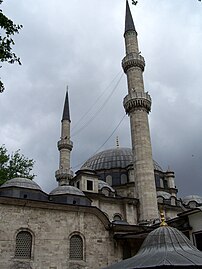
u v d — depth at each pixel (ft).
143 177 130.00
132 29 168.86
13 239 90.43
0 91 51.08
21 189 111.04
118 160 193.47
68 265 93.86
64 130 197.57
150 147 138.10
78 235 99.50
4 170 146.41
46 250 93.20
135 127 141.08
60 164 185.06
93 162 199.82
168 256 49.37
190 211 96.48
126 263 52.85
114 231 104.42
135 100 144.77
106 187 163.73
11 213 93.25
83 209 102.73
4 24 47.11
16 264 87.76
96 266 97.25
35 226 94.68
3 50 48.06
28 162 159.63
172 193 188.14
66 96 217.15
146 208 123.95
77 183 162.61
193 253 51.49
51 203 98.68
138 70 155.84
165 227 60.39
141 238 104.47
